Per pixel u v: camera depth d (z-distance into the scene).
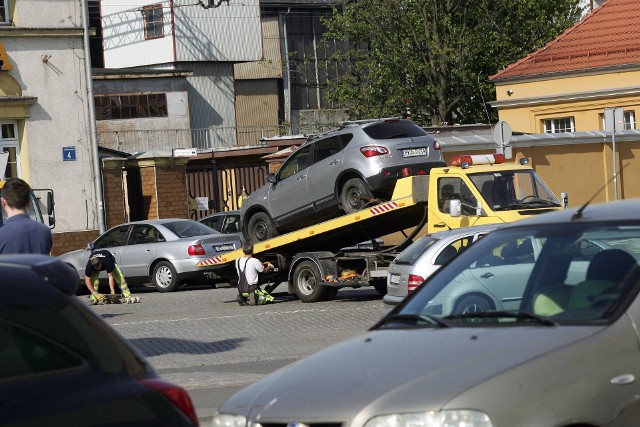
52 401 12.43
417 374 15.45
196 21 167.75
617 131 90.94
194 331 50.91
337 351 17.45
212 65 169.12
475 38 134.75
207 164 118.06
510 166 54.66
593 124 102.50
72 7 91.88
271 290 63.88
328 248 62.22
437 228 54.16
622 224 18.25
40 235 30.16
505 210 52.69
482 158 56.03
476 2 135.25
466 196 53.47
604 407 15.22
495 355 15.59
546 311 17.28
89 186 92.19
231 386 33.88
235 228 84.62
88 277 67.31
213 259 67.06
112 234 77.25
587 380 15.25
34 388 12.45
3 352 12.64
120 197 94.69
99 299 66.94
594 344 15.71
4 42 89.31
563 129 105.38
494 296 18.64
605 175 90.69
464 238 44.34
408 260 45.09
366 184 56.38
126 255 75.62
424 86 139.62
